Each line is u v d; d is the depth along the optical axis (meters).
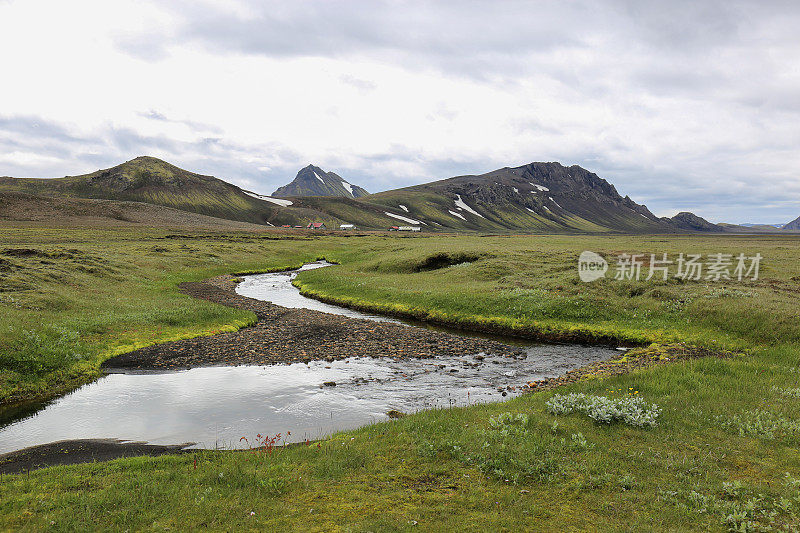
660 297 38.19
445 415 16.02
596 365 25.39
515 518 9.21
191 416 18.58
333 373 24.81
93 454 14.77
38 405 19.84
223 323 36.03
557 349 30.97
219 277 69.38
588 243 111.69
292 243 127.44
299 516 9.40
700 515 9.26
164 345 29.77
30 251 53.91
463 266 61.00
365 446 13.20
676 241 131.62
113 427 17.41
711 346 28.41
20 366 22.55
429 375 24.61
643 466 11.51
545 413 15.65
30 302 32.78
